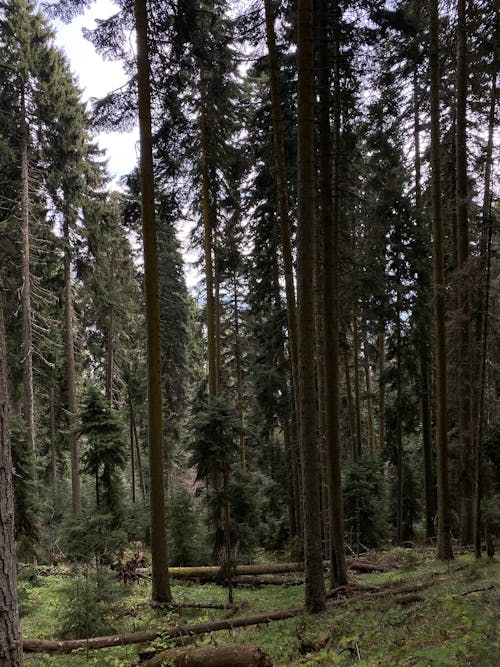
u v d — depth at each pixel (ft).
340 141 37.76
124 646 24.58
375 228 48.14
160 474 33.37
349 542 54.39
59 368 79.30
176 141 39.68
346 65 32.89
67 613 27.25
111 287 84.64
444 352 39.81
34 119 61.62
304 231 26.96
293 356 40.70
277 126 37.96
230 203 55.11
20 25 58.80
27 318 60.23
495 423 42.96
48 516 57.62
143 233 34.01
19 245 62.39
